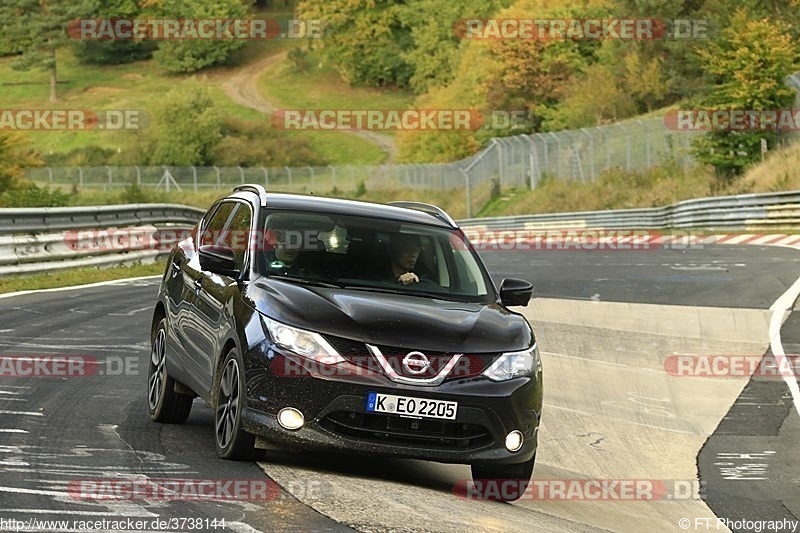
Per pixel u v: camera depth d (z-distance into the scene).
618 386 45.41
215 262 27.83
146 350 45.88
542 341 54.16
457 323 26.19
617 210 168.75
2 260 71.12
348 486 24.44
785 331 57.12
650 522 28.12
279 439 24.70
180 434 29.77
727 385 45.84
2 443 26.39
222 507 21.50
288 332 25.06
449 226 31.14
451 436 25.27
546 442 37.00
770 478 33.69
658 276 83.19
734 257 99.00
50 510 20.39
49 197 153.38
